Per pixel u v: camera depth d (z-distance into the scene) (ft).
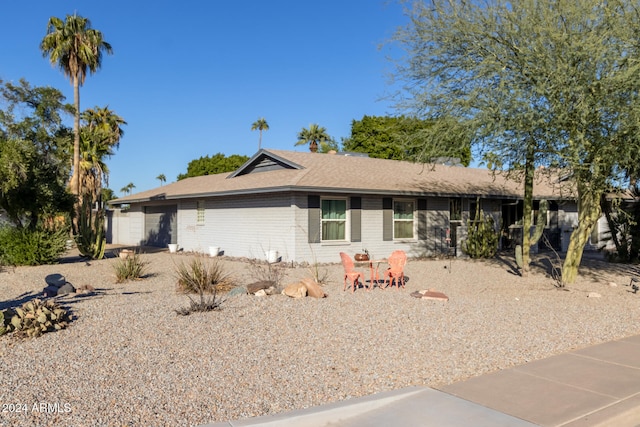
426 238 68.64
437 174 77.46
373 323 27.86
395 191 62.08
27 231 59.26
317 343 23.89
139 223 101.35
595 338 25.82
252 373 19.72
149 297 35.73
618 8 36.24
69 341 23.82
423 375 19.80
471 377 19.71
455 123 41.01
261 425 15.12
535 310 32.53
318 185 57.00
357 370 20.26
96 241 68.23
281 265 57.11
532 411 16.40
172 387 18.17
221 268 46.29
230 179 77.71
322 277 46.93
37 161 58.59
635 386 18.72
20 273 51.47
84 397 17.21
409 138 45.88
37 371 19.80
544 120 37.27
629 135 35.42
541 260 65.72
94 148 125.29
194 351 22.38
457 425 15.39
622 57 35.70
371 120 150.51
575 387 18.61
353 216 62.28
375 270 52.70
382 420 15.78
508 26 38.32
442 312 31.04
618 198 43.42
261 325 26.99
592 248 87.86
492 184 77.20
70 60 101.45
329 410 16.03
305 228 58.85
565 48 35.94
